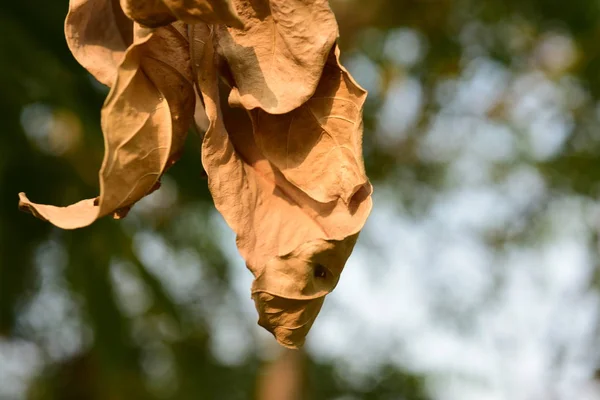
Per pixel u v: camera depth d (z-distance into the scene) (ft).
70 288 17.66
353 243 4.58
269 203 4.85
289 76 4.71
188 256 22.39
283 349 25.36
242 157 4.93
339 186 4.74
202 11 4.23
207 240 22.59
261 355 26.32
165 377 22.36
